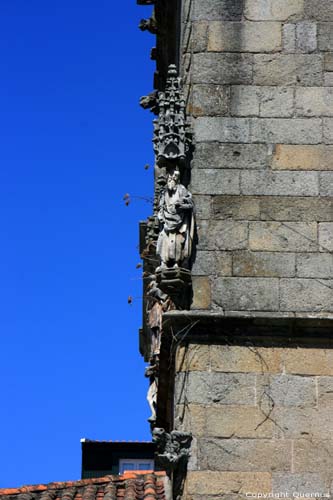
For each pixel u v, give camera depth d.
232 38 50.56
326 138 49.59
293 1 51.00
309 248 48.41
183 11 51.62
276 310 47.69
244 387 46.72
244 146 49.44
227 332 47.22
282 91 50.09
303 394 46.72
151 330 61.09
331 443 46.25
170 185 48.72
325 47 50.56
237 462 45.91
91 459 84.38
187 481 45.59
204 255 48.22
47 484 54.78
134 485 53.91
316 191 49.00
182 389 46.72
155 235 58.66
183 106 49.53
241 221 48.62
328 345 47.22
